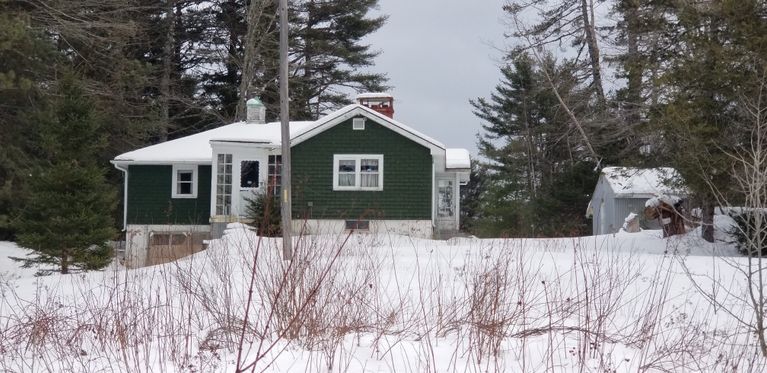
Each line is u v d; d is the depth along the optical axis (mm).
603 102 28453
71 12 27656
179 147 27859
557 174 41312
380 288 10453
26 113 26859
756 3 16766
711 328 8641
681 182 19094
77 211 17719
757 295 10227
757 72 15508
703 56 17328
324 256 11789
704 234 20188
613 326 8602
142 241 26328
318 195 24891
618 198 28438
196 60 41000
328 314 7934
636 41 24438
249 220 24734
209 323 8180
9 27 22062
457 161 27984
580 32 32500
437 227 27547
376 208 24578
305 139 25047
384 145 24953
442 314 8305
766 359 7453
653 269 12852
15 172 25406
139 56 38594
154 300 9883
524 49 32719
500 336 7266
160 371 6672
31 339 7719
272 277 8352
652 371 6945
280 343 7406
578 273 11938
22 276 19984
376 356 7145
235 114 39750
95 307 8805
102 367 6965
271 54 40562
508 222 44625
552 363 6668
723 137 16500
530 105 47906
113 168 33219
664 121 17844
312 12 42688
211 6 40344
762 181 8242
